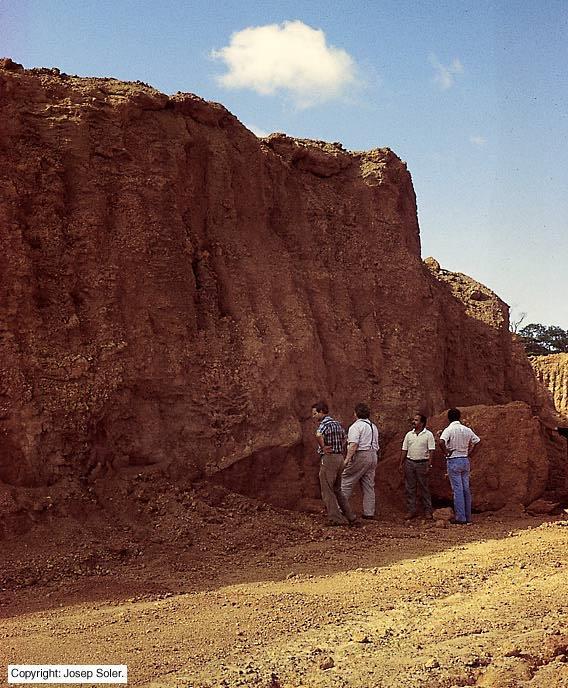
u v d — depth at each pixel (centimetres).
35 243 1163
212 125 1491
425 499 1394
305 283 1567
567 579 845
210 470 1237
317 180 1753
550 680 548
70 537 977
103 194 1250
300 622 730
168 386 1230
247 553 1027
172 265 1294
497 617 714
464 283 2275
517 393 2144
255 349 1366
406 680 556
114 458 1136
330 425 1249
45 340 1119
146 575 912
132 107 1318
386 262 1759
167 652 645
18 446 1026
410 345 1716
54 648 654
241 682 564
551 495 1605
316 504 1338
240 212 1507
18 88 1220
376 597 813
